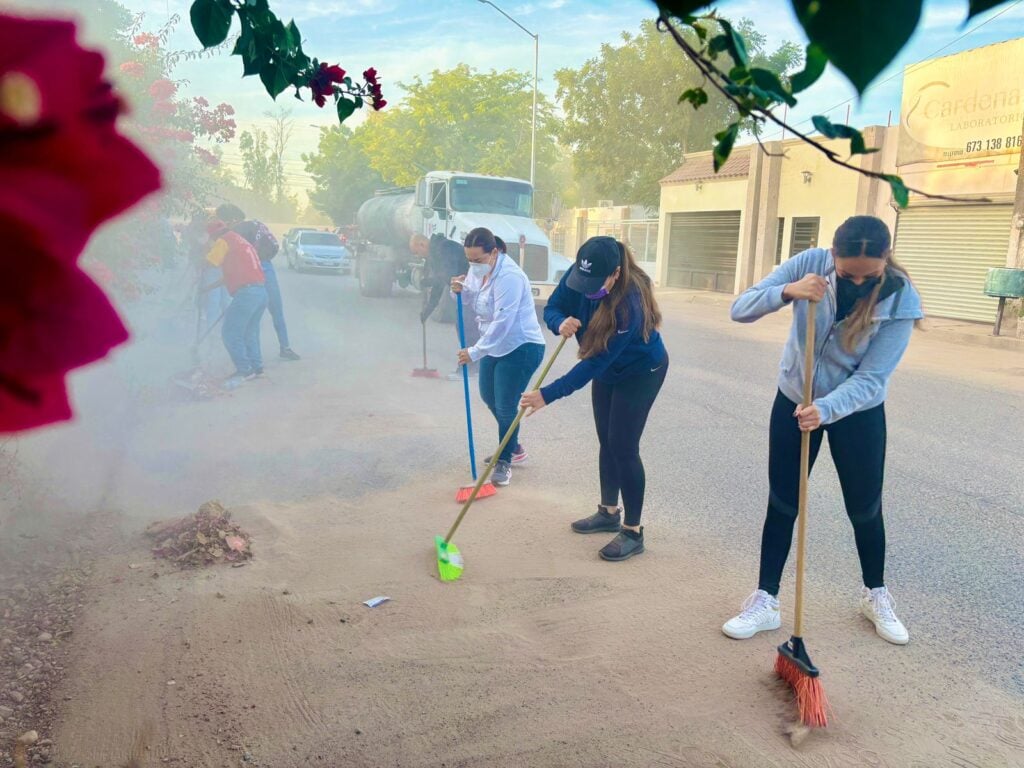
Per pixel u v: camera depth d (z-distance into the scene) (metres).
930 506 5.20
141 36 5.32
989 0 0.52
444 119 30.95
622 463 4.20
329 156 37.34
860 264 3.09
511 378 5.24
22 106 0.33
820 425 3.28
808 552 4.43
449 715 2.87
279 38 1.91
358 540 4.39
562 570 4.09
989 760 2.69
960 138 16.64
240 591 3.71
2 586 3.61
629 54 26.81
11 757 2.53
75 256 0.33
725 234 24.50
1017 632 3.56
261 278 8.19
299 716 2.83
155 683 2.98
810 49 0.84
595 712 2.91
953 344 13.63
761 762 2.66
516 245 14.45
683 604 3.75
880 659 3.32
